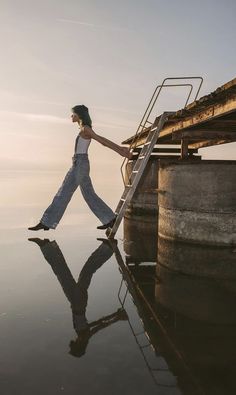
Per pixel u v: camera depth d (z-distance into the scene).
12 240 5.37
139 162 6.13
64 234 5.89
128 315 2.67
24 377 1.82
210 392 1.70
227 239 4.88
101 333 2.35
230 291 3.26
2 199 11.31
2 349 2.11
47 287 3.31
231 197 4.84
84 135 5.59
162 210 5.61
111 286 3.37
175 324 2.52
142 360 2.00
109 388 1.73
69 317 2.62
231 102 3.75
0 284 3.37
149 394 1.68
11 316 2.62
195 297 3.09
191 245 5.05
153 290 3.28
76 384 1.76
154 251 4.78
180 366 1.94
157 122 6.02
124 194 6.14
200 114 4.80
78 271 3.85
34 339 2.25
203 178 4.95
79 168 5.70
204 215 4.98
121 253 4.68
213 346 2.18
